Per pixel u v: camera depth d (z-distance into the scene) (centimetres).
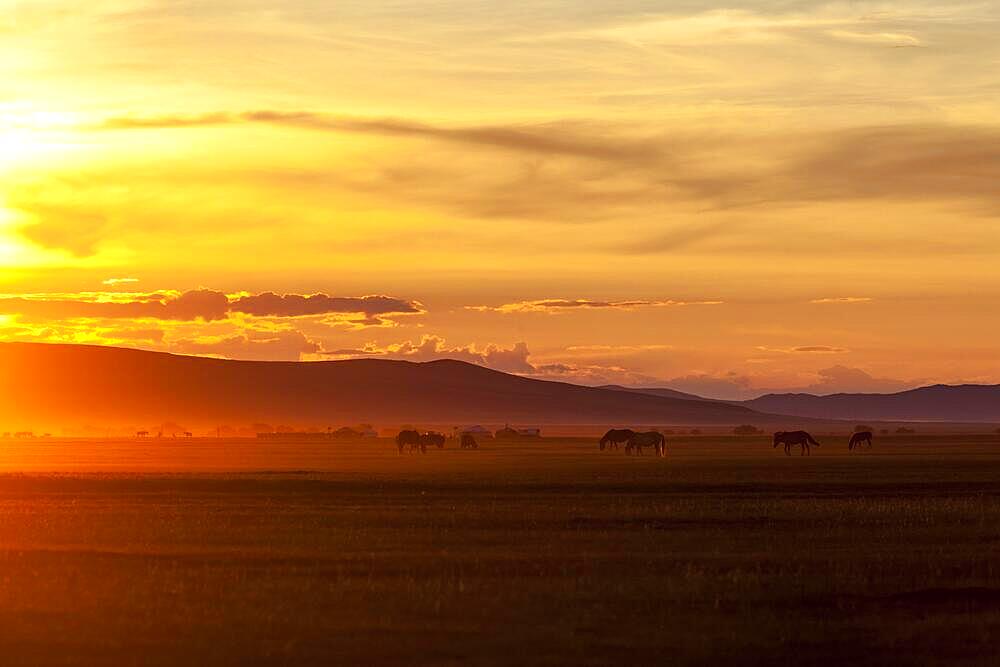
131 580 4909
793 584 4922
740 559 5628
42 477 10988
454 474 12206
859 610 4431
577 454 18850
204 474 11962
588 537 6462
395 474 12219
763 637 3947
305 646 3750
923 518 7531
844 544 6212
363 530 6775
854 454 17762
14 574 5044
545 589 4747
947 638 3969
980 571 5297
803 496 9288
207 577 5009
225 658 3597
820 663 3656
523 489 10038
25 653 3641
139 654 3638
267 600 4475
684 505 8381
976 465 13700
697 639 3900
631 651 3738
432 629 3991
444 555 5716
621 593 4672
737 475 11825
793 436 17588
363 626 4022
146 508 8119
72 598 4481
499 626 4050
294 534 6575
